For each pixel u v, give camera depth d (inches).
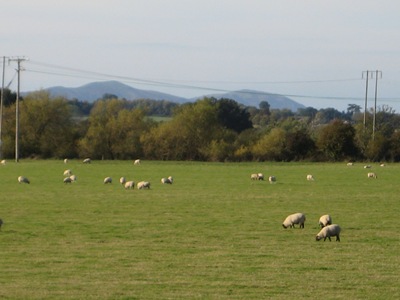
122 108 7126.0
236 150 6604.3
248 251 1681.8
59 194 3097.9
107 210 2512.3
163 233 1975.9
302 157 6569.9
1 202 2765.7
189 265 1502.2
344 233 1983.3
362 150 6574.8
